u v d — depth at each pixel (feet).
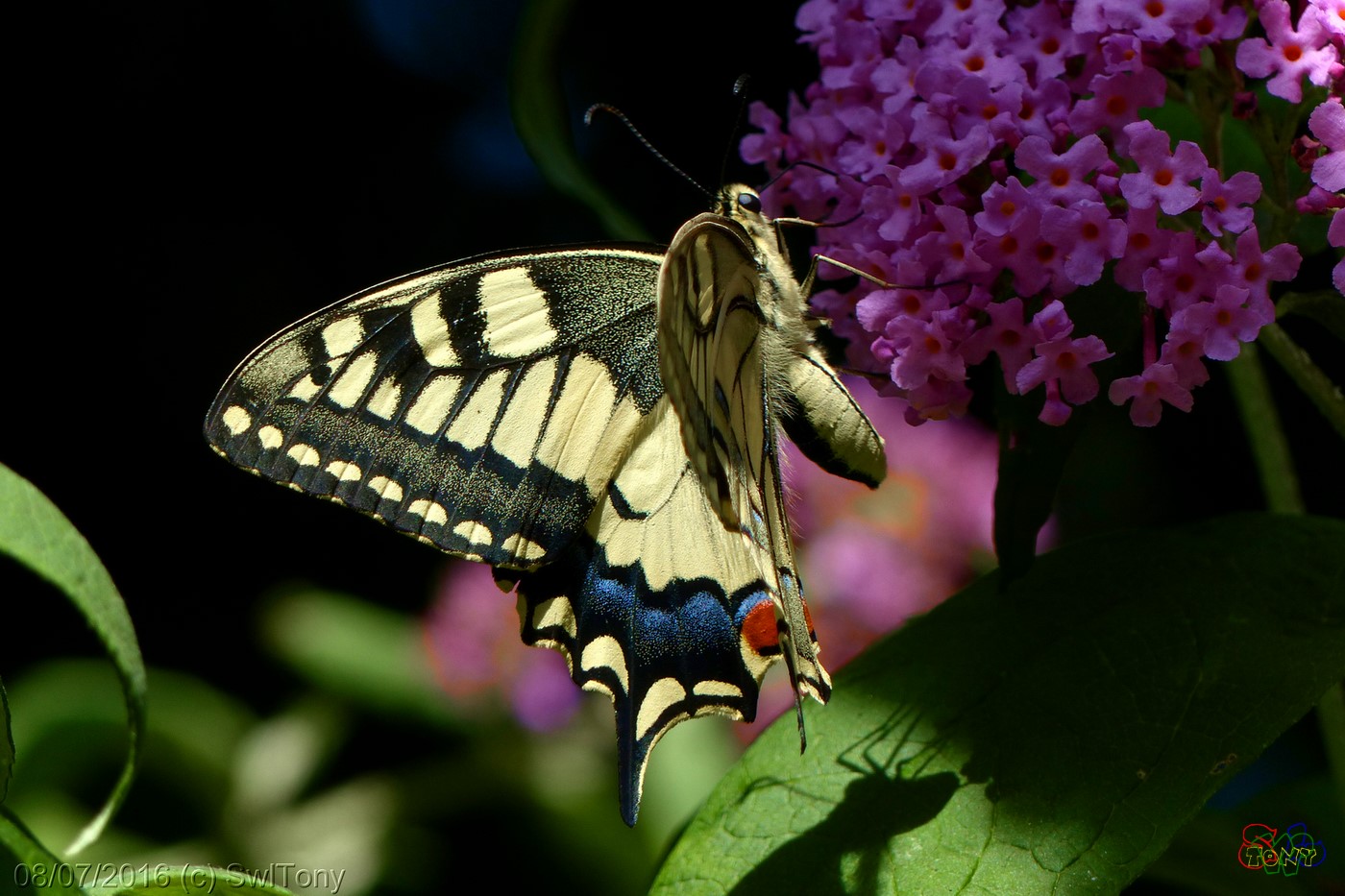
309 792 2.71
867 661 1.99
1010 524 1.98
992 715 1.96
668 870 1.96
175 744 2.44
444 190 3.76
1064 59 1.97
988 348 1.97
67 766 2.39
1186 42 1.95
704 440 1.95
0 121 3.62
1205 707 1.94
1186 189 1.94
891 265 1.99
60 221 3.69
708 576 2.01
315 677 2.64
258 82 3.77
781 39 2.94
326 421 1.98
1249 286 1.95
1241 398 2.03
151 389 3.71
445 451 1.99
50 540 1.88
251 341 3.76
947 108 1.97
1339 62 1.94
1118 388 1.95
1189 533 1.98
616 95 3.09
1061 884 1.93
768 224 2.02
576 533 2.00
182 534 3.66
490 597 2.59
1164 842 1.93
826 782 1.96
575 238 3.65
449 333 1.99
